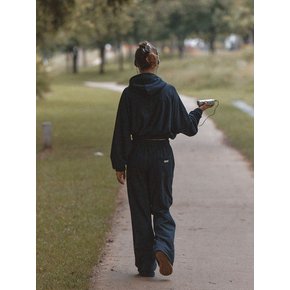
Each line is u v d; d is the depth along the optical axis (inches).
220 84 2137.1
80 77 3243.1
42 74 1696.6
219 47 4731.8
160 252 282.8
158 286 291.9
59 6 1035.9
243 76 2183.8
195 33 3368.6
